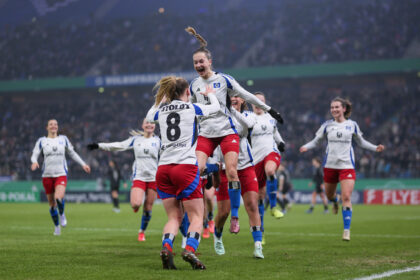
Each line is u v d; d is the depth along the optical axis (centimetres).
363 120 11706
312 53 12350
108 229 4075
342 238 3033
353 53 12031
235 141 2239
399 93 12156
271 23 13850
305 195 9531
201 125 2273
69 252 2497
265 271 1875
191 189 1812
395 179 9281
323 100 12469
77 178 10844
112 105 13738
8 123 13775
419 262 2148
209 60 2294
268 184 3059
